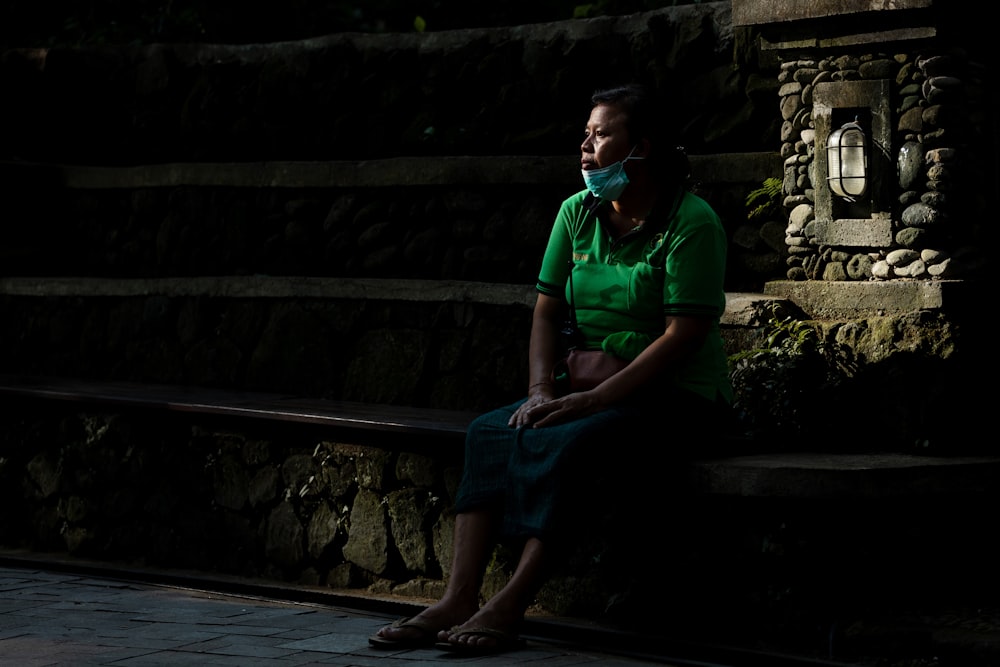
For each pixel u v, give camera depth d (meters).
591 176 4.55
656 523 4.55
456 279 6.15
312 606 5.10
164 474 5.85
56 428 6.20
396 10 8.97
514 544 4.39
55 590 5.29
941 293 4.66
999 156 4.93
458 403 5.75
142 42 8.56
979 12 4.84
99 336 6.87
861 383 4.77
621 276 4.57
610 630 4.50
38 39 8.93
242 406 5.62
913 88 4.86
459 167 6.14
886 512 4.36
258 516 5.58
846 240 5.01
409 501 5.16
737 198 5.61
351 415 5.36
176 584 5.53
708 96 5.79
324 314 6.18
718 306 4.50
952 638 4.03
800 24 5.08
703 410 4.55
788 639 4.31
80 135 7.53
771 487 4.30
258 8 8.61
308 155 6.76
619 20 6.07
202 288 6.56
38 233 7.43
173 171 7.00
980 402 4.70
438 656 4.11
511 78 6.27
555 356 4.72
